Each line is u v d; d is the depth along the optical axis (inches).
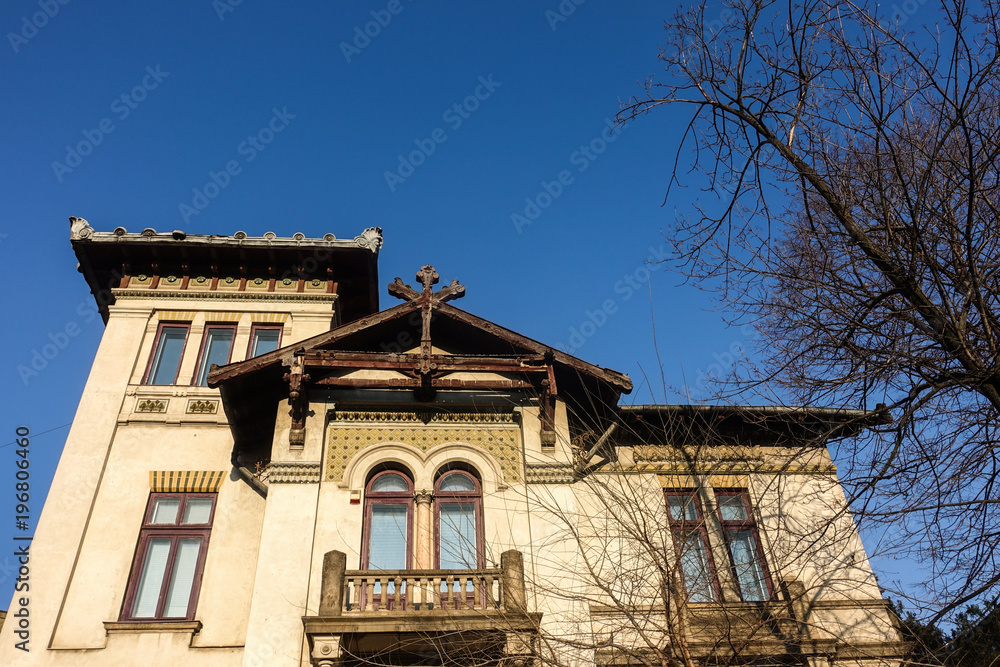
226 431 647.8
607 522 520.1
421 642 468.4
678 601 437.7
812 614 538.0
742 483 612.7
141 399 665.0
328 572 479.8
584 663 475.2
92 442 630.5
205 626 542.6
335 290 766.5
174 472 619.2
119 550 577.9
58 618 542.6
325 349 604.1
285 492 535.8
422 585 482.0
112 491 606.9
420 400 591.8
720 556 568.7
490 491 554.6
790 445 635.5
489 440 580.7
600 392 613.3
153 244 736.3
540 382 595.5
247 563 573.6
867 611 546.0
